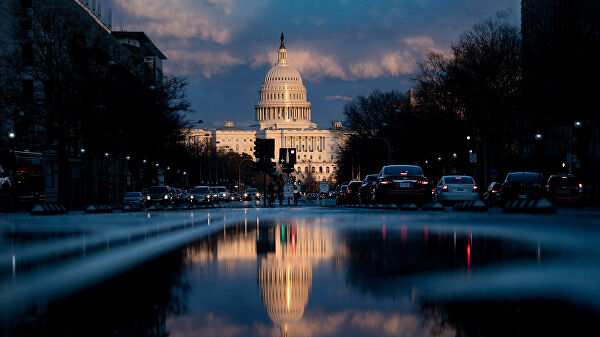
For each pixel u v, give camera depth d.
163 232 18.31
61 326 5.78
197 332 5.57
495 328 5.53
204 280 8.56
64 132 54.03
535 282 7.84
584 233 15.07
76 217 31.34
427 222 20.95
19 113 57.50
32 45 60.19
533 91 50.81
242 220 25.48
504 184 41.59
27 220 27.77
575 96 46.53
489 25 60.16
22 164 52.19
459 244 12.97
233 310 6.51
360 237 15.21
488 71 57.94
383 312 6.30
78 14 59.47
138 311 6.49
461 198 39.59
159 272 9.43
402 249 12.18
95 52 58.47
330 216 27.98
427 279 8.34
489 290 7.37
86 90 53.72
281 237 15.80
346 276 8.74
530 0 55.22
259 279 8.59
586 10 43.50
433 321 5.86
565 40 44.91
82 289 7.93
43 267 10.20
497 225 18.64
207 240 15.19
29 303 6.97
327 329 5.61
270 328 5.70
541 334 5.29
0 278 8.97
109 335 5.44
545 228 17.09
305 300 7.00
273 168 74.88
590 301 6.62
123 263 10.65
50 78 54.41
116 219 28.08
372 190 41.00
